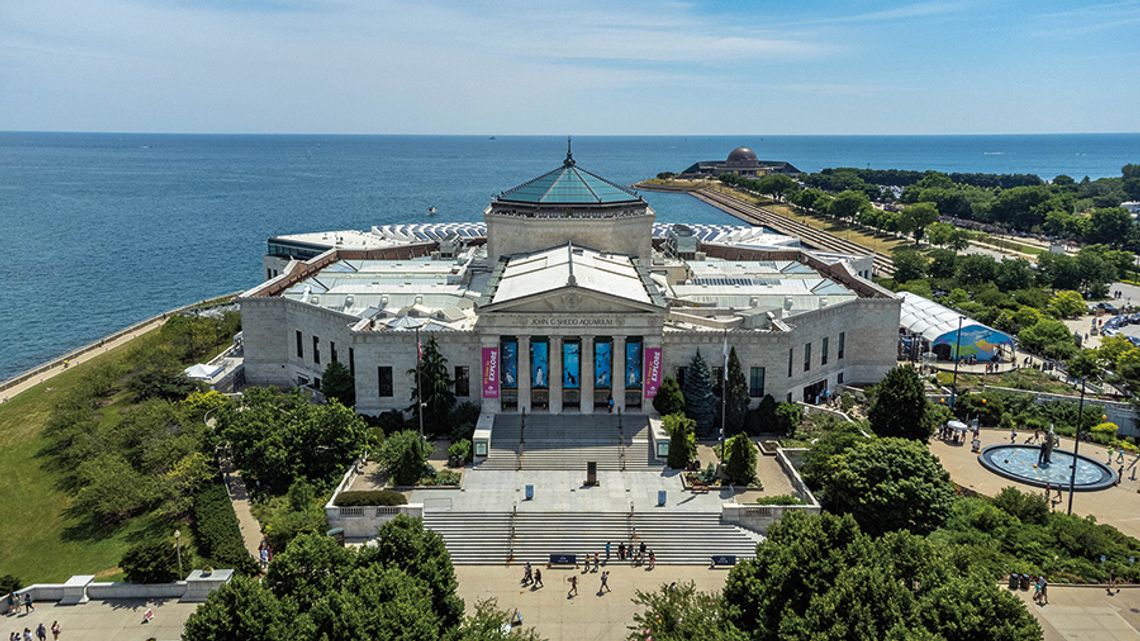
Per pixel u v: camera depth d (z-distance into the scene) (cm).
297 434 10250
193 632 5912
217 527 8931
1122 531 9406
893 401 11162
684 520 9169
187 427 11338
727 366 11356
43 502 10375
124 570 8106
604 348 11306
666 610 6525
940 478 9156
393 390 11731
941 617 5922
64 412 12550
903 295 18625
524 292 11256
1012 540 8850
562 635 7388
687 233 18375
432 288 14150
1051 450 11206
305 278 15988
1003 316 17838
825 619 5772
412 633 5816
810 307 13612
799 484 9688
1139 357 14488
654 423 10906
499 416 11369
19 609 7831
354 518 9062
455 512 9219
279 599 6234
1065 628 7481
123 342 18312
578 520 9169
